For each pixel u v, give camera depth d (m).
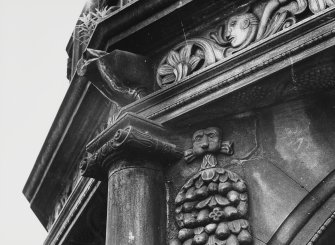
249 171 3.96
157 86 4.47
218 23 4.38
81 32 5.82
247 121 4.14
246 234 3.70
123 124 4.16
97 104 5.11
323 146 3.80
